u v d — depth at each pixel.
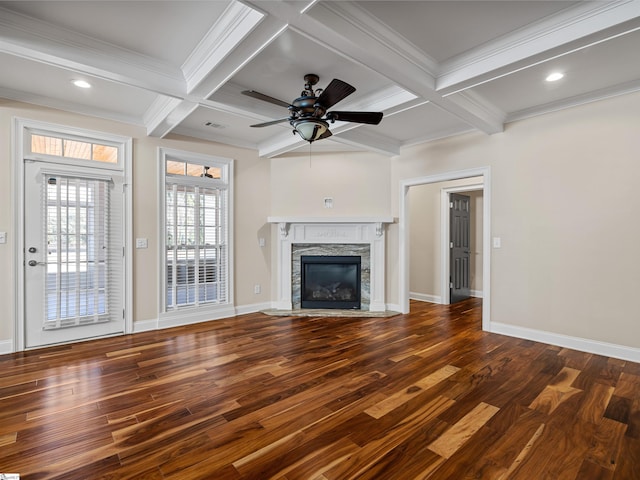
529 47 2.41
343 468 1.68
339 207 5.23
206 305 4.60
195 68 2.80
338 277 5.30
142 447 1.84
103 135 3.78
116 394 2.44
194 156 4.49
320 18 2.04
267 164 5.25
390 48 2.47
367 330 4.12
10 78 3.03
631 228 3.09
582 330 3.37
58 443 1.86
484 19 2.27
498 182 3.96
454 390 2.51
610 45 2.41
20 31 2.27
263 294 5.23
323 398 2.39
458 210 6.05
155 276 4.18
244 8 2.12
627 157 3.10
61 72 2.91
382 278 5.13
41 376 2.75
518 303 3.82
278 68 2.87
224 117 3.96
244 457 1.76
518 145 3.80
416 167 4.82
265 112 3.61
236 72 2.64
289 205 5.27
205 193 4.64
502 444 1.86
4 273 3.26
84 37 2.46
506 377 2.73
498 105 3.56
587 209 3.33
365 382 2.65
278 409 2.24
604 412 2.19
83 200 3.67
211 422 2.08
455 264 5.95
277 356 3.22
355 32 2.23
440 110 3.68
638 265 3.05
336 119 2.87
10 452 1.78
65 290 3.56
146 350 3.39
